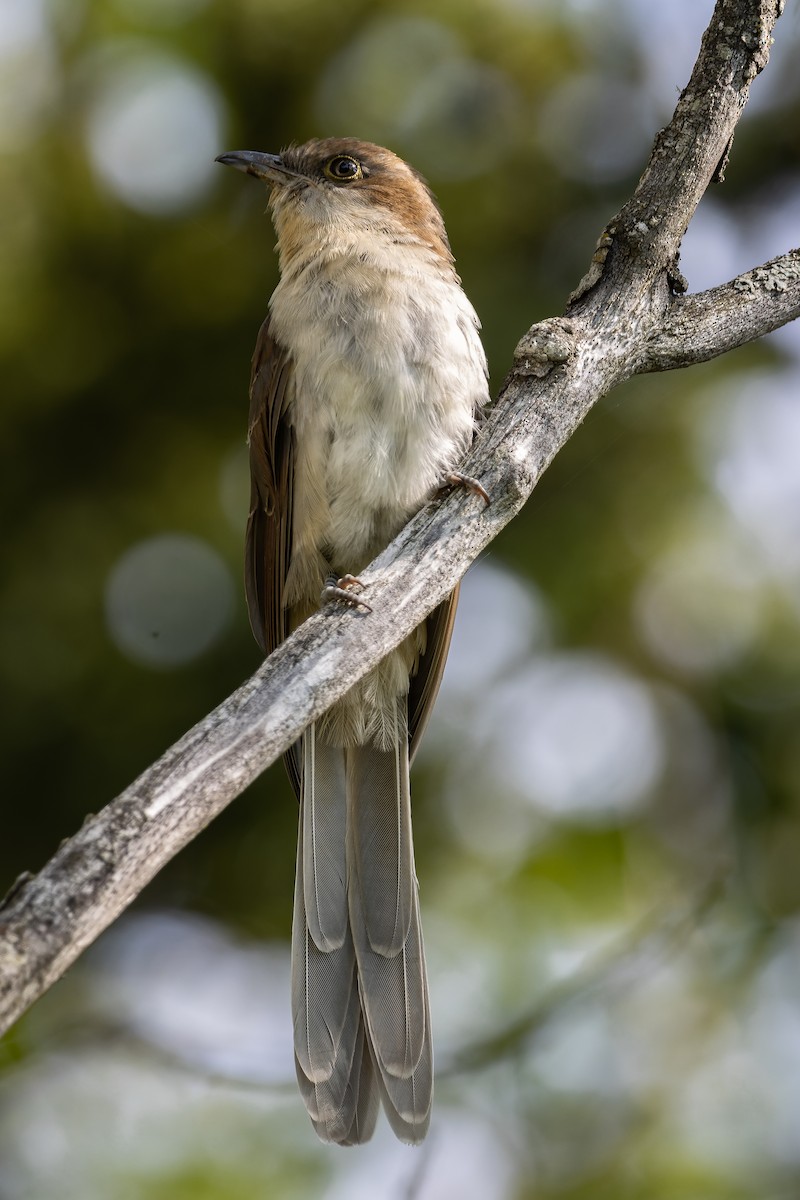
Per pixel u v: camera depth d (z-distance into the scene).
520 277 11.31
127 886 4.48
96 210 11.14
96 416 11.31
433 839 10.60
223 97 11.33
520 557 10.96
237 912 11.00
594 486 11.01
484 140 11.42
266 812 10.90
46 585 11.02
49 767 10.96
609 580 10.94
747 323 6.47
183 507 11.16
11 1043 9.45
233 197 11.34
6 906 4.32
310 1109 6.34
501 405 6.21
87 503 11.21
